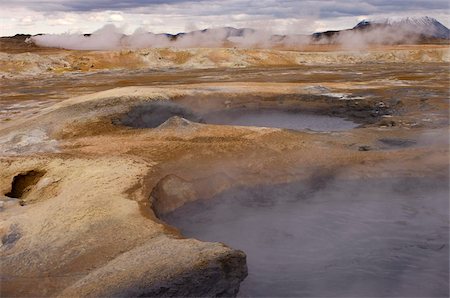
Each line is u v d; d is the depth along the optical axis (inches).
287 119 936.9
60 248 370.0
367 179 546.9
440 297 356.8
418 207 505.4
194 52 2625.5
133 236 377.4
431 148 605.6
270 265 402.6
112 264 339.0
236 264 332.8
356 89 1165.1
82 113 809.5
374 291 364.5
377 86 1234.6
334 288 368.2
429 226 467.5
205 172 537.0
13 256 365.1
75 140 682.8
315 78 1658.5
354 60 2888.8
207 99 1011.9
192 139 651.5
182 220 484.4
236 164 559.2
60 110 838.5
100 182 492.1
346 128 847.1
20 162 576.4
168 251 344.8
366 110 971.3
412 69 2102.6
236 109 997.8
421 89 1146.7
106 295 304.2
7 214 441.7
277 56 2751.0
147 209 427.2
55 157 588.7
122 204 432.5
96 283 317.1
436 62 2783.0
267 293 362.3
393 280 379.2
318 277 384.2
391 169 555.5
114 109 823.1
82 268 343.6
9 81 1835.6
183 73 2044.8
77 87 1526.8
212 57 2593.5
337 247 432.1
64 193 473.7
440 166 556.7
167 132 689.6
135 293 304.5
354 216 491.2
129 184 484.1
